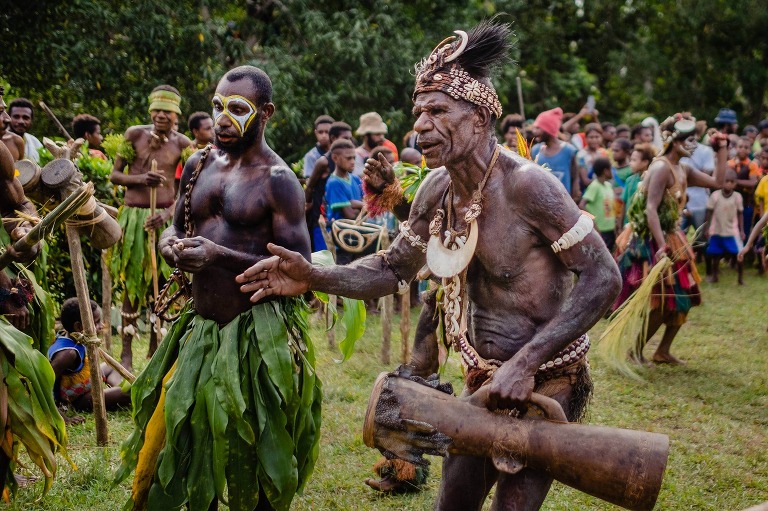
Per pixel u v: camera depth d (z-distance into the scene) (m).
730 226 11.55
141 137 6.97
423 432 2.92
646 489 2.77
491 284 3.19
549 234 3.01
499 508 3.04
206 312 3.70
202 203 3.74
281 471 3.57
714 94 21.39
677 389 6.73
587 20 21.27
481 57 3.06
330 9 14.84
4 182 4.20
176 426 3.55
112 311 8.06
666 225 7.23
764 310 9.82
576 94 19.39
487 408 2.94
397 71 14.22
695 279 7.34
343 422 5.71
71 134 13.20
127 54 12.90
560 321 2.95
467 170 3.11
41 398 3.93
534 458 2.87
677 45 21.50
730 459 5.29
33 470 4.82
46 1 12.36
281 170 3.64
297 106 13.45
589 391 3.29
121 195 8.19
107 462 4.88
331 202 8.59
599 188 10.51
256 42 14.35
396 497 4.68
